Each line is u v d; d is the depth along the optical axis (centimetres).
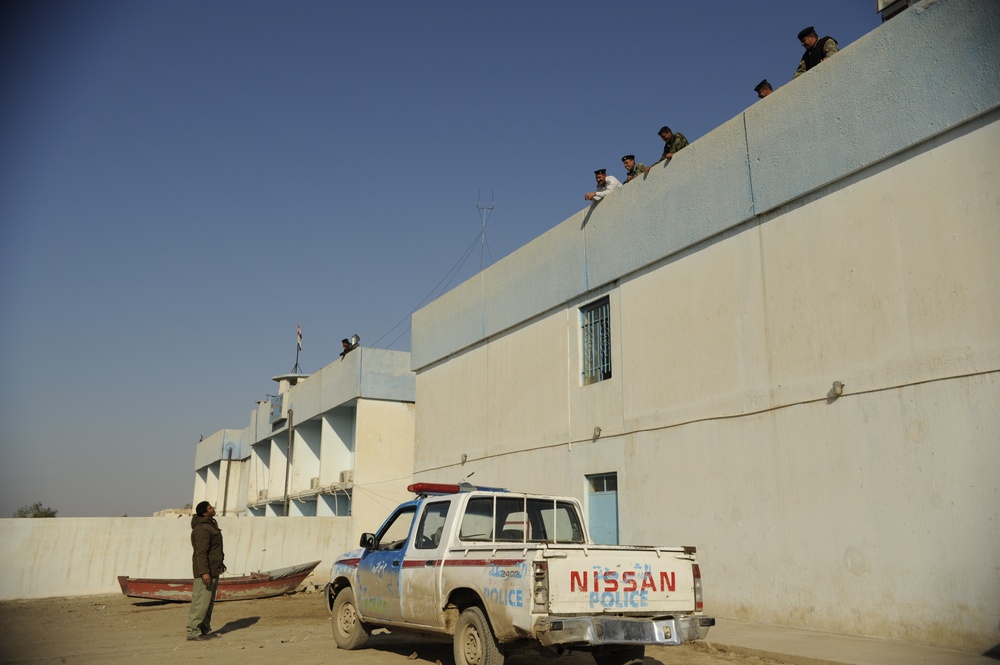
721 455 1341
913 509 1027
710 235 1412
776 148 1291
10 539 2247
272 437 4238
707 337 1403
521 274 2002
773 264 1287
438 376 2398
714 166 1420
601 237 1711
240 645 1142
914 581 1014
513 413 1983
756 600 1238
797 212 1254
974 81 1002
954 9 1032
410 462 3212
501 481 1992
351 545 2770
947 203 1031
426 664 938
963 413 984
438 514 927
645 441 1520
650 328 1546
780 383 1248
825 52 1280
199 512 1248
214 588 1239
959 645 952
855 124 1158
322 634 1262
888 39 1120
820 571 1141
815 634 1098
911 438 1041
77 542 2317
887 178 1115
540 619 722
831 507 1138
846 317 1152
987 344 966
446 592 852
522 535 927
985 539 943
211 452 5541
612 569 770
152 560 2389
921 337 1045
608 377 1684
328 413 3572
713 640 1050
